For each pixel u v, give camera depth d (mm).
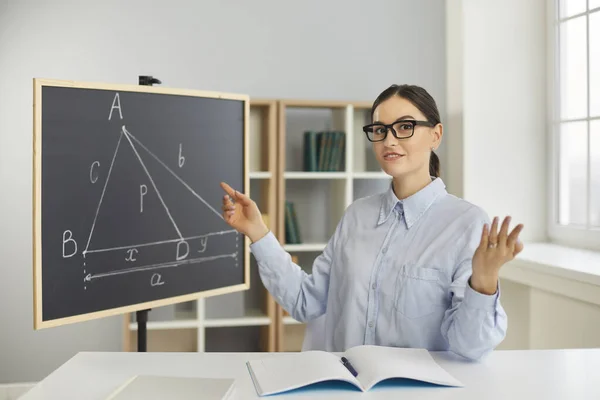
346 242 1775
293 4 3605
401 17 3732
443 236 1601
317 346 1932
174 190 2219
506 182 3455
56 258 1871
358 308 1659
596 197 3111
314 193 3641
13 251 3330
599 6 3053
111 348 3439
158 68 3449
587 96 3160
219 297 3266
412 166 1616
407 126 1595
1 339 3328
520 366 1379
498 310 1337
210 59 3508
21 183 3334
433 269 1572
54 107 1892
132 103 2105
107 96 2035
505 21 3436
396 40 3729
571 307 2672
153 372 1340
